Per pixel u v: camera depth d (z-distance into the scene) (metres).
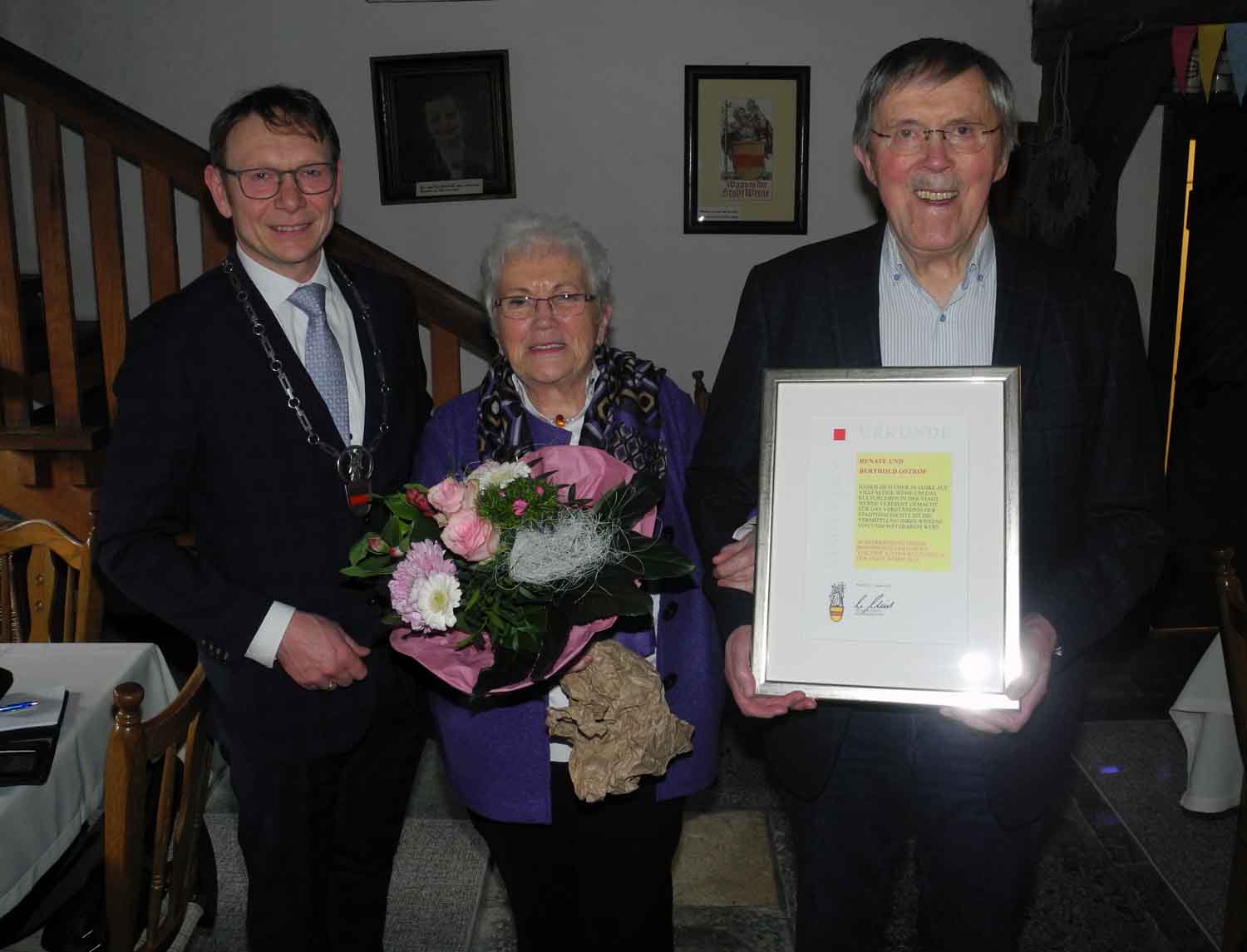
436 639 1.57
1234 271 4.22
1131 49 3.58
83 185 4.13
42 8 3.97
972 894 1.71
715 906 2.68
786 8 4.00
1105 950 2.48
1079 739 3.41
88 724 2.07
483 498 1.50
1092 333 1.60
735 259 4.20
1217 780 2.92
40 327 3.96
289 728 1.89
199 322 1.83
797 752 1.71
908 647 1.50
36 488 3.44
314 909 2.02
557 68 4.04
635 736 1.59
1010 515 1.47
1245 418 4.34
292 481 1.87
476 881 2.77
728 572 1.65
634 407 1.80
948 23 3.99
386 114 4.04
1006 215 3.92
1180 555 4.29
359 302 2.05
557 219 1.77
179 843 1.91
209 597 1.79
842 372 1.53
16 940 1.90
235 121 1.85
